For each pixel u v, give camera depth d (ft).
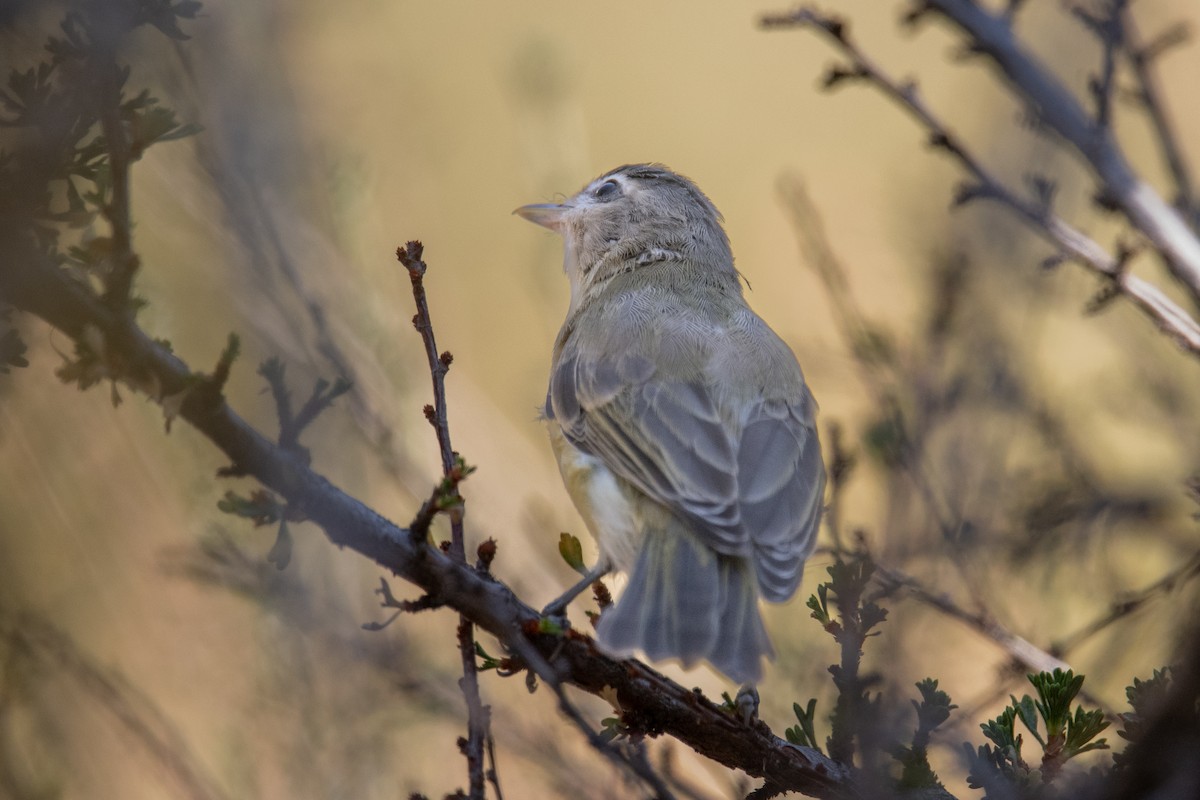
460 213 59.36
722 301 34.53
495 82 64.13
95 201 19.35
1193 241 29.68
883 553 23.59
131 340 19.75
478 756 20.30
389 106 54.44
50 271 19.26
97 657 37.22
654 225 38.37
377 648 33.12
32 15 19.61
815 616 22.16
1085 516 33.04
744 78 69.62
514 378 56.44
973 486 28.76
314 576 35.29
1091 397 39.29
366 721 34.30
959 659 34.30
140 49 26.27
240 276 37.91
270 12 40.73
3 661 32.32
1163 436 37.86
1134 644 29.32
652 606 26.35
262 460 20.81
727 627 25.89
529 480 43.11
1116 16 30.63
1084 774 20.57
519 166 56.59
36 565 38.17
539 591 38.40
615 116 69.26
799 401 31.30
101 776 34.81
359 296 40.98
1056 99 31.01
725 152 66.85
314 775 33.60
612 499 29.73
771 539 27.84
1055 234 29.09
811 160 66.18
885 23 69.46
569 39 70.44
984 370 31.99
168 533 39.24
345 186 42.52
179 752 32.83
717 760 24.09
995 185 29.48
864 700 20.97
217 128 37.24
